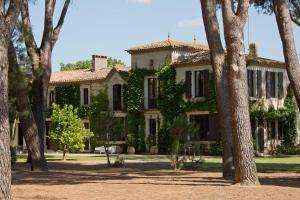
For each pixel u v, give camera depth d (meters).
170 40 46.75
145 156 40.81
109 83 50.53
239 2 15.96
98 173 22.70
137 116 47.72
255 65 43.44
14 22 11.04
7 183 10.44
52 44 24.61
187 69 44.25
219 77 19.16
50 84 54.50
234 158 16.19
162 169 25.12
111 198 13.45
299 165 27.66
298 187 15.55
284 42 19.14
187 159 27.25
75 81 52.72
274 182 17.42
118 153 47.62
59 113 34.88
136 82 47.59
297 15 24.81
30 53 23.45
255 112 42.62
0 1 10.87
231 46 15.84
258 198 12.97
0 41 10.69
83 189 15.74
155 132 46.78
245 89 15.87
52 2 24.44
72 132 34.88
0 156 10.40
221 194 13.87
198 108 43.12
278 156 40.22
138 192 14.69
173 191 14.80
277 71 45.16
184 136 24.86
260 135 43.31
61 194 14.51
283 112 44.59
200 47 47.53
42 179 19.56
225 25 15.97
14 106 23.47
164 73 45.44
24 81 22.16
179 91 44.62
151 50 46.53
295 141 45.09
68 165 28.81
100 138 28.33
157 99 45.94
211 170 24.25
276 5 19.42
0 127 10.45
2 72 10.59
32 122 24.20
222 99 19.16
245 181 15.87
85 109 51.94
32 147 24.22
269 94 44.31
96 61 55.06
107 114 28.88
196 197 13.34
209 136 42.28
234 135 15.96
